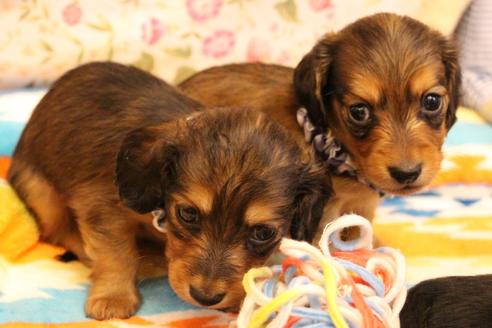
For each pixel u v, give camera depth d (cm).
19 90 71
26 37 71
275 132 46
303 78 55
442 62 53
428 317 41
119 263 50
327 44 54
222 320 48
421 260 55
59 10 72
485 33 77
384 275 42
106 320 47
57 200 53
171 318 48
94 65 55
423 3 78
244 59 77
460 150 66
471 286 42
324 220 54
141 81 53
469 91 75
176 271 45
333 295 38
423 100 51
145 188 46
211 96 60
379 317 40
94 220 50
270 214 44
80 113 52
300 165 46
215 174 44
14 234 53
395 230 59
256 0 76
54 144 53
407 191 50
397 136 50
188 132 46
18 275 51
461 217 61
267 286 41
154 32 74
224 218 44
